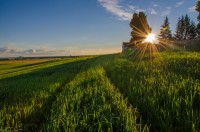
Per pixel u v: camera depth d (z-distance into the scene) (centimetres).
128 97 828
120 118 572
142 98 709
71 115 599
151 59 2412
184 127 482
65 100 798
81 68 2802
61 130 532
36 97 962
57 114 623
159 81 939
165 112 551
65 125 545
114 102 707
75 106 730
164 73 1171
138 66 1755
